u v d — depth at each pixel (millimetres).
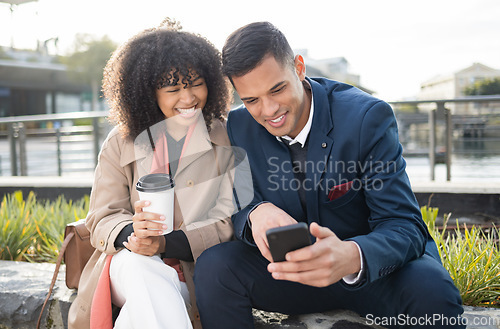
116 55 1606
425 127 5949
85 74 32000
